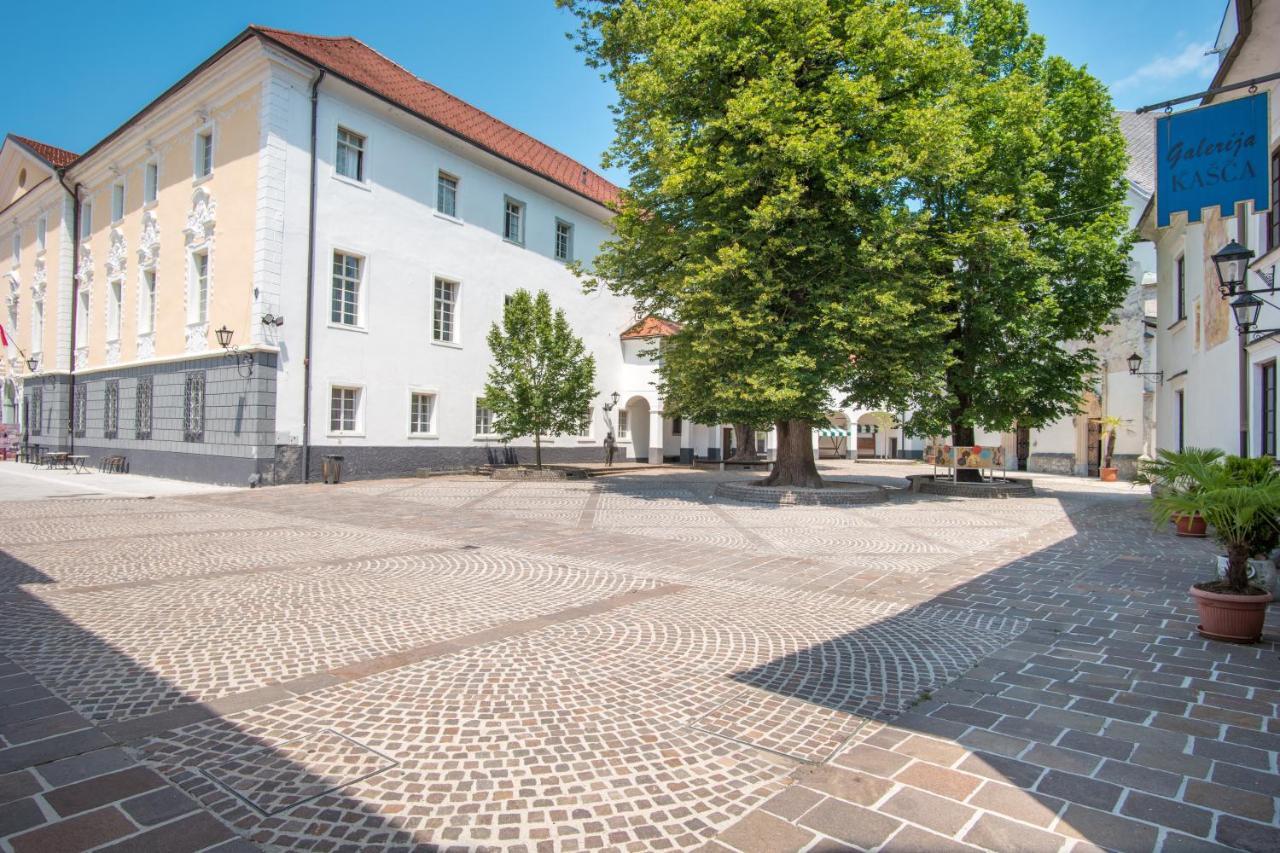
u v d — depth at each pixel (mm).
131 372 23250
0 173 33938
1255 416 11523
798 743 3543
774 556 9016
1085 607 6434
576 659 4770
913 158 14773
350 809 2822
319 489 17484
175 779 3021
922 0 16109
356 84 19859
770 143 13617
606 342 31703
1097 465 29641
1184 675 4586
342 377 20109
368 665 4562
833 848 2627
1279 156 10219
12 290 32844
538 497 16250
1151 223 20297
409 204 22266
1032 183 17219
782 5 14172
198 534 10047
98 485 18328
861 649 5113
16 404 32250
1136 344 26500
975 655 5000
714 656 4902
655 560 8609
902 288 14570
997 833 2736
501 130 29141
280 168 18625
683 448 34500
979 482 19516
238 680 4242
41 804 2773
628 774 3189
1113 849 2639
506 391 21734
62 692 3982
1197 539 10711
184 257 21250
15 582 6789
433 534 10438
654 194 16312
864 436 50344
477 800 2930
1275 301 10352
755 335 14422
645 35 15938
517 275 26656
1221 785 3129
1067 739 3605
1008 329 16969
